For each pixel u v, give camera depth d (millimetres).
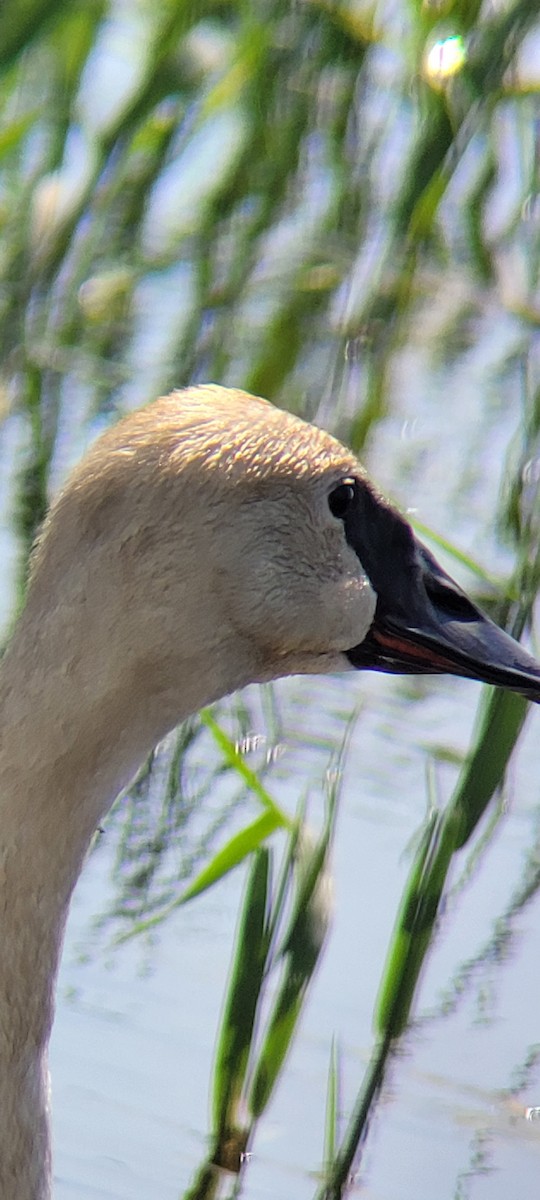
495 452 14734
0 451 13656
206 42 13312
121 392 14438
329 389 13055
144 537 6691
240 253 13578
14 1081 6867
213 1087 8688
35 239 13766
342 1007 9773
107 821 10938
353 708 11945
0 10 12352
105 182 13688
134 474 6738
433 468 14406
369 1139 8930
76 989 9695
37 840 6730
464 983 10055
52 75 14164
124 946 9992
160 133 13836
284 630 7164
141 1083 9148
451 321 15938
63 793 6711
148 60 13102
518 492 10469
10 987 6828
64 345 14234
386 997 8609
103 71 16406
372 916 10359
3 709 6695
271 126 13250
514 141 15445
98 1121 8906
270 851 8281
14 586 12219
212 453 6906
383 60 13641
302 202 14578
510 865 10891
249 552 6973
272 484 7055
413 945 8547
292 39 12898
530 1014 9828
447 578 7691
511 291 15758
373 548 7469
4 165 14469
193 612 6816
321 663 7441
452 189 15531
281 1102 9148
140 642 6707
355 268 13648
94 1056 9297
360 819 10984
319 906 8344
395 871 10609
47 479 12922
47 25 12398
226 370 13781
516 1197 8594
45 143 14680
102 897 10391
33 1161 6898
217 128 16422
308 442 7242
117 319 14805
